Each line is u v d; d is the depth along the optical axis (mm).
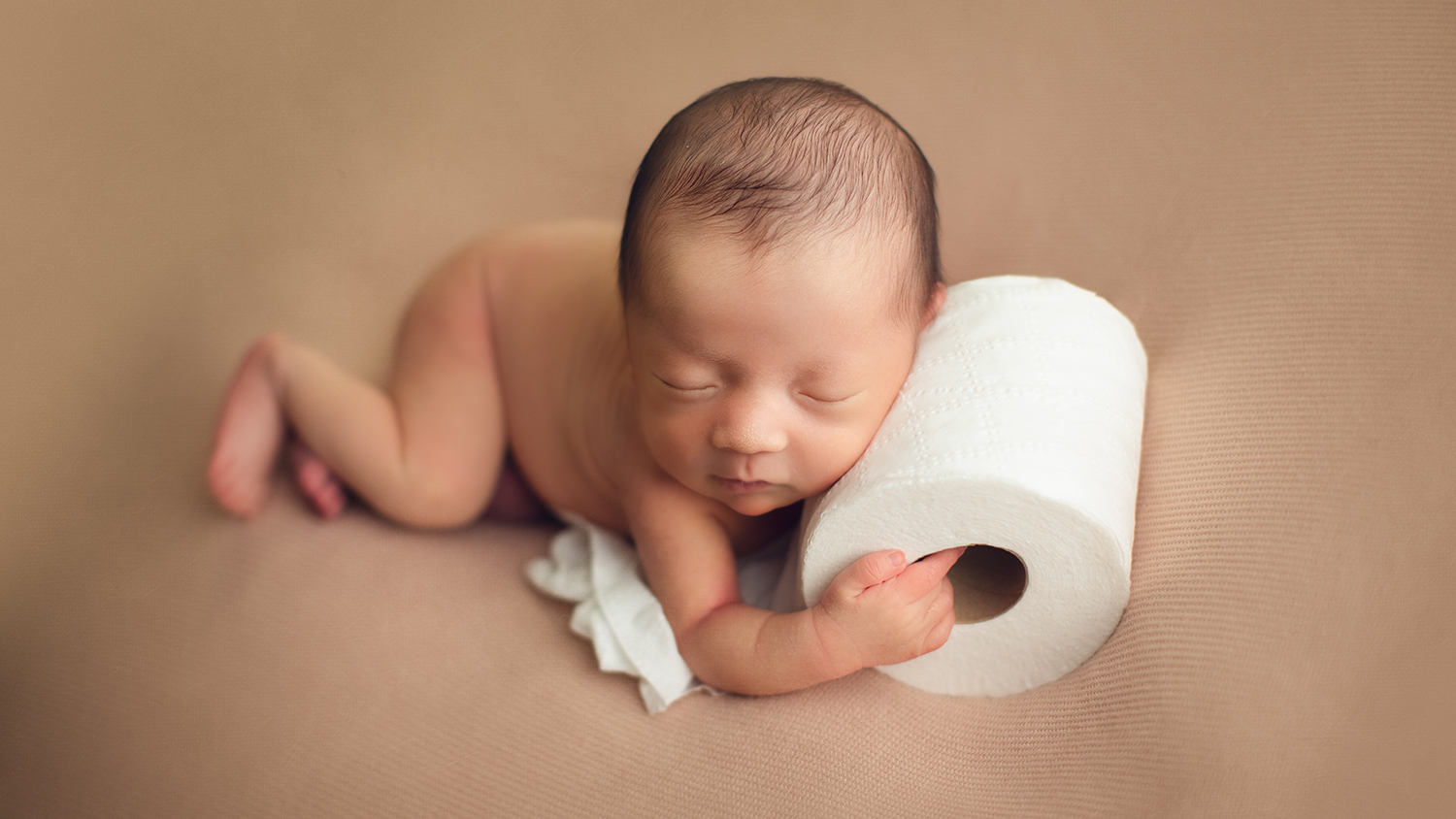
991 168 1161
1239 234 926
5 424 1118
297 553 1024
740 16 1385
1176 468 833
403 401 1039
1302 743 693
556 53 1419
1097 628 799
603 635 897
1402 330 772
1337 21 968
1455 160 826
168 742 882
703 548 874
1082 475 733
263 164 1348
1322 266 843
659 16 1414
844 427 770
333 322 1219
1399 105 883
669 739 848
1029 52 1222
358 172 1343
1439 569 702
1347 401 769
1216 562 764
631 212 788
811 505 850
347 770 854
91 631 966
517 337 1003
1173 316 936
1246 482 782
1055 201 1103
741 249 721
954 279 1106
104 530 1045
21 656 953
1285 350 825
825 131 768
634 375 801
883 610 771
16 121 1370
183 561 1019
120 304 1221
